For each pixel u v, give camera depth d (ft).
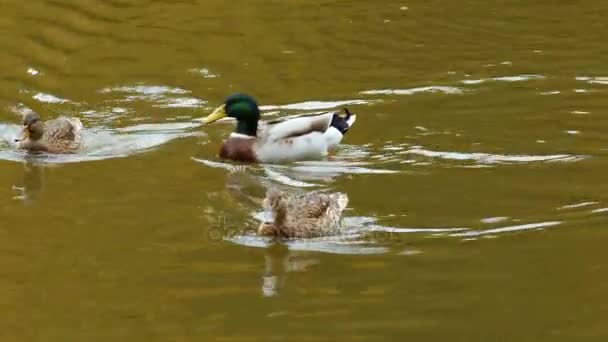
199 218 53.11
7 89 73.05
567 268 46.34
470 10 90.53
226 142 63.16
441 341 40.06
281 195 51.19
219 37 83.56
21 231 51.31
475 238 50.16
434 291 44.39
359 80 75.46
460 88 73.61
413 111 69.67
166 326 41.73
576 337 40.27
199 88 74.28
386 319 42.06
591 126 66.39
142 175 59.67
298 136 62.39
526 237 50.03
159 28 84.99
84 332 41.22
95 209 54.29
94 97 72.49
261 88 74.23
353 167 60.80
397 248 49.21
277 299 44.04
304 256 48.49
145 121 68.85
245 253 48.91
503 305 42.91
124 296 44.52
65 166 61.21
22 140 63.67
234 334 40.96
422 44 82.58
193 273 46.57
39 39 81.41
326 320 42.04
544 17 88.74
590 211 53.11
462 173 59.26
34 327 41.73
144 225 52.13
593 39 83.25
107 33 83.51
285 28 85.92
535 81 74.64
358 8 90.74
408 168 60.34
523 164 60.39
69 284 45.57
